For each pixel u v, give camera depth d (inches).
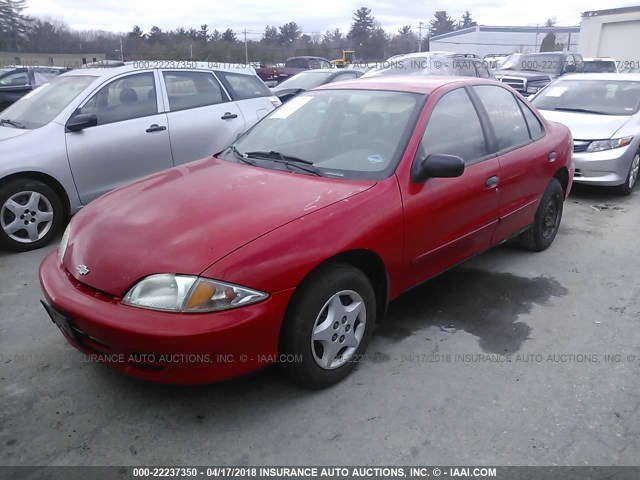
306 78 450.9
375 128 137.6
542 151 176.6
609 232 219.3
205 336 93.7
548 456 96.8
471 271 177.3
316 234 106.3
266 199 115.3
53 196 199.0
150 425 105.1
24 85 532.7
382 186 121.6
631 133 267.9
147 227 108.3
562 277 173.2
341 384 117.2
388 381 118.2
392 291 127.6
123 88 221.5
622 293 161.8
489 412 108.2
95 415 107.8
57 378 119.3
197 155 239.6
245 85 268.4
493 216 155.8
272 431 103.4
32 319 145.6
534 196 176.7
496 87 170.9
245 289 97.2
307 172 129.5
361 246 113.0
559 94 317.4
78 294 103.3
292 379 112.7
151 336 93.2
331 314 111.3
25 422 105.7
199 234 103.3
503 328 140.8
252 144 152.2
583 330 139.9
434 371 121.7
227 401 111.9
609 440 100.5
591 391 114.7
